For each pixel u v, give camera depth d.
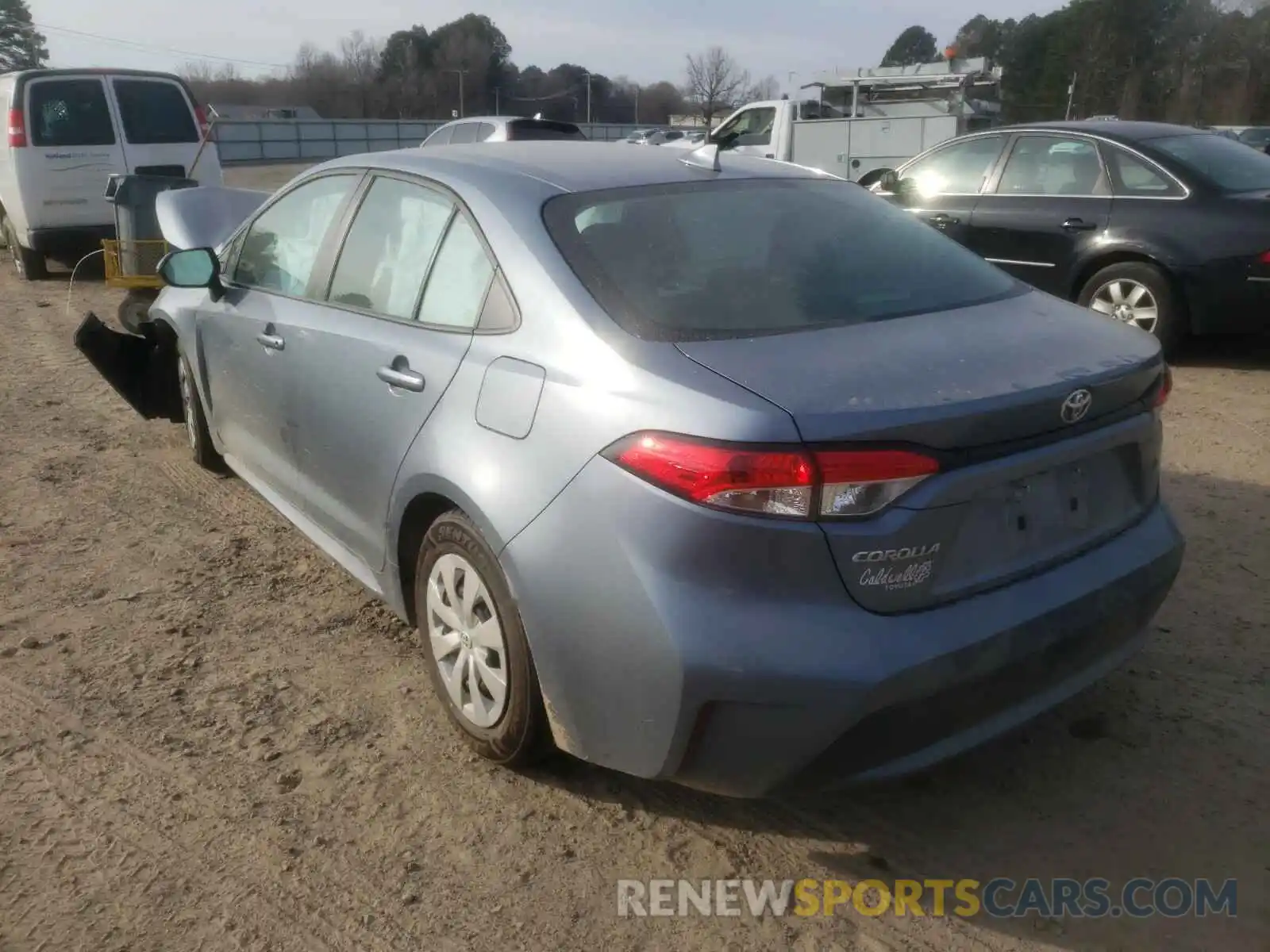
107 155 11.86
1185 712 3.45
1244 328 7.11
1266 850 2.86
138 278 8.98
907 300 3.13
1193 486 5.30
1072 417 2.68
